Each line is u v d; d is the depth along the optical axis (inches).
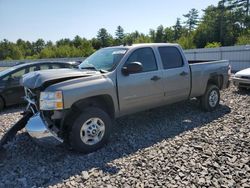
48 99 174.9
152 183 146.3
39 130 174.9
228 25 2546.8
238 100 342.3
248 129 225.5
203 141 202.2
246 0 2615.7
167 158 175.2
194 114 277.6
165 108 299.9
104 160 176.2
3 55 3563.0
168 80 237.8
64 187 146.3
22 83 193.8
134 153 185.6
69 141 186.4
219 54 844.6
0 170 167.5
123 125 246.7
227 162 166.9
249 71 408.5
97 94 190.4
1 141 182.4
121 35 4183.1
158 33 3848.4
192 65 263.0
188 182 146.1
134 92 213.5
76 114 187.0
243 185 141.9
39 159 181.0
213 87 287.6
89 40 3919.8
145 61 225.9
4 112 328.8
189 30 3661.4
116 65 207.8
